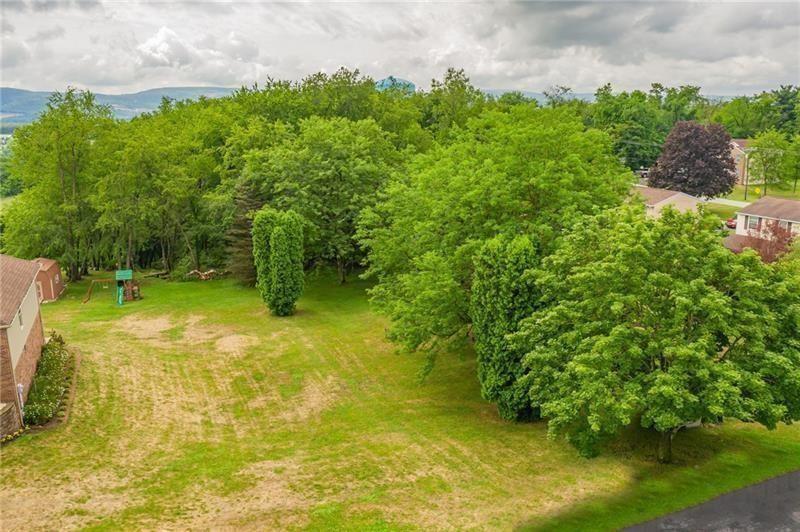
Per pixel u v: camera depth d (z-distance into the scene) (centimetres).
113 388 2345
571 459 1734
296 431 2056
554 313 1639
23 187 4822
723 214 6556
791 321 1507
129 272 4009
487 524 1415
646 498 1512
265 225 3469
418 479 1648
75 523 1417
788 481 1583
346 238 3912
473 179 2202
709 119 10969
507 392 1942
